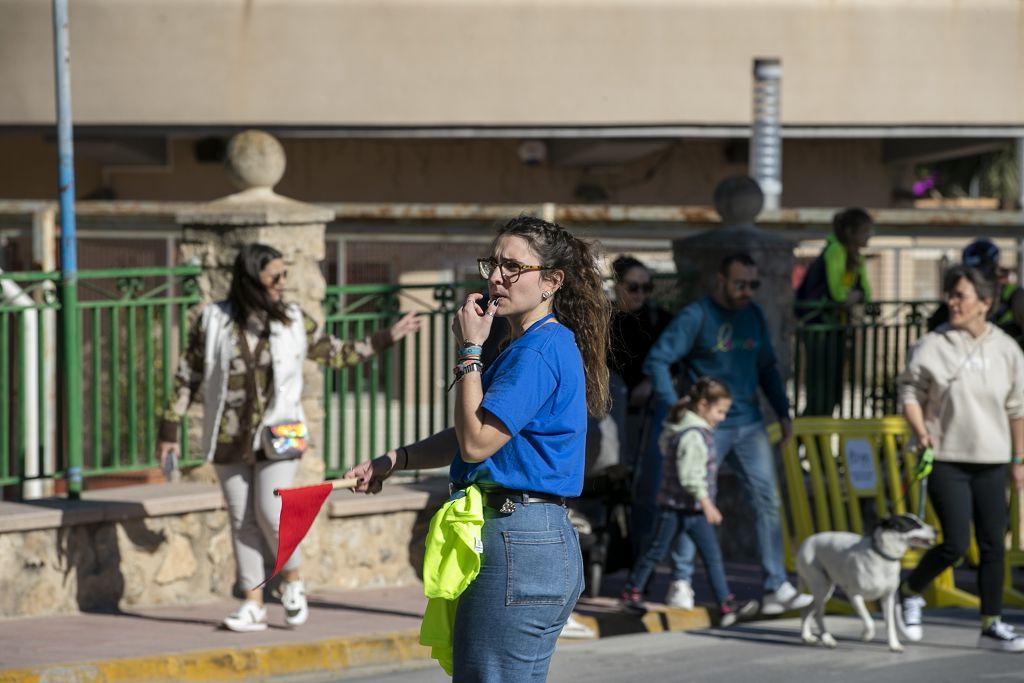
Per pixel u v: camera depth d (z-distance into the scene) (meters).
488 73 35.03
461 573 8.06
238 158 16.75
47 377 19.22
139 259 21.39
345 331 17.55
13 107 33.88
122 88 34.34
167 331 16.61
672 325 16.45
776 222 23.89
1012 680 13.77
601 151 38.44
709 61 35.50
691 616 16.41
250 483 14.38
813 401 20.61
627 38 35.25
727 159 42.34
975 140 40.25
